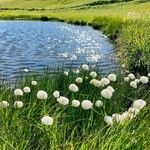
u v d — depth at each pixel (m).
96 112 6.84
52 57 25.95
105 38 36.78
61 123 6.94
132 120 6.14
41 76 10.55
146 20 35.12
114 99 8.41
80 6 110.56
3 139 5.40
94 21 55.62
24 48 31.14
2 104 6.59
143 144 5.63
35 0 128.50
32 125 6.27
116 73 12.33
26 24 63.59
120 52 25.06
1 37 40.03
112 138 5.48
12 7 122.56
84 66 10.00
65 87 9.14
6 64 23.06
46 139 5.98
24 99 7.62
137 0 104.19
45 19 78.81
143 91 10.52
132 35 25.95
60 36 40.69
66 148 5.52
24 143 5.80
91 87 8.70
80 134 6.70
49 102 7.93
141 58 17.77
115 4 104.69
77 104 6.48
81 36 39.22
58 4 120.12
